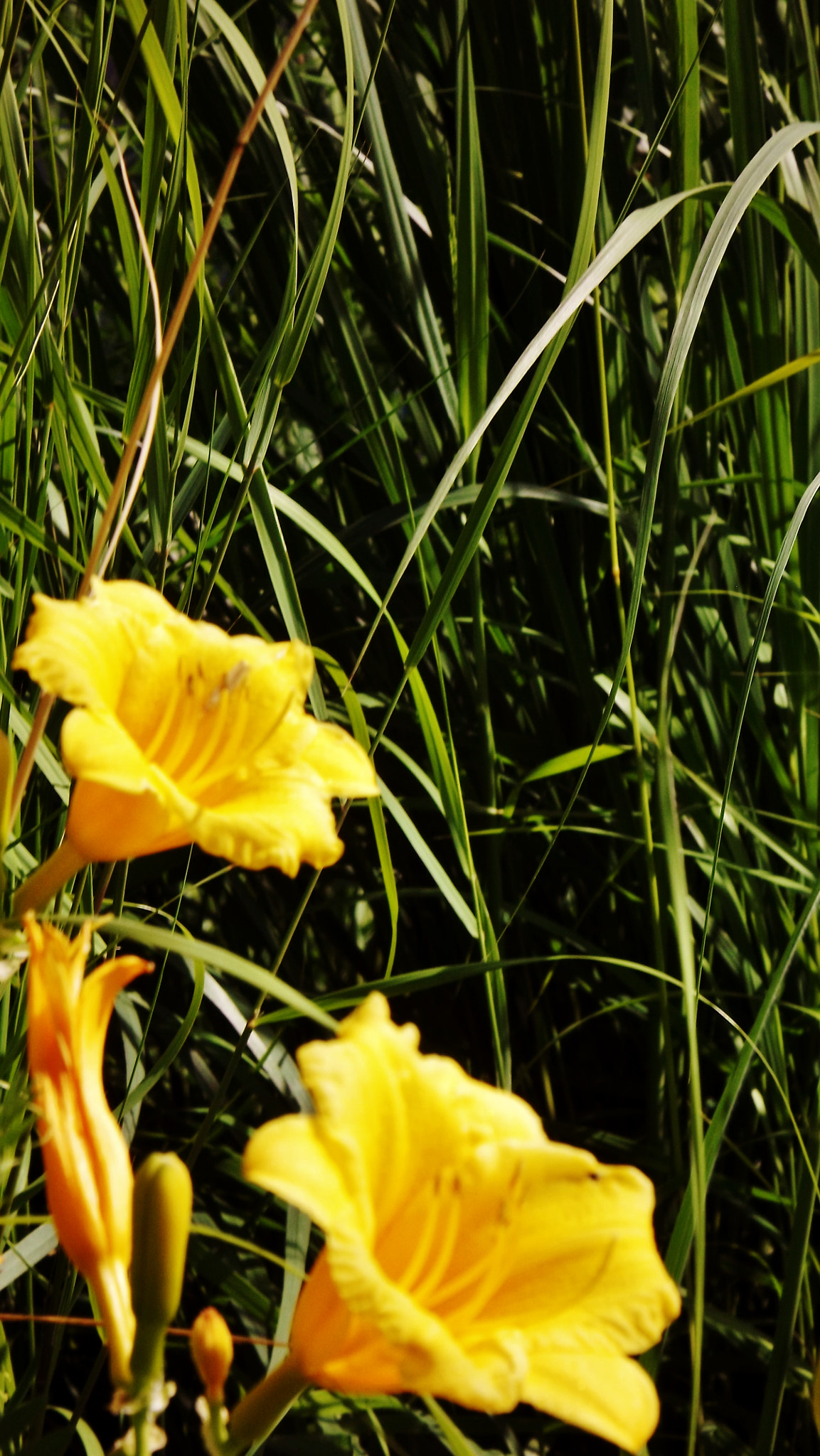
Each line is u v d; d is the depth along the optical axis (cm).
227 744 78
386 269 130
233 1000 115
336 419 120
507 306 131
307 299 88
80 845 75
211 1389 72
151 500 90
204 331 92
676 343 85
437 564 119
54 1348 87
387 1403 91
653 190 132
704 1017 123
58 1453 81
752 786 130
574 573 129
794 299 129
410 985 88
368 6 126
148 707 78
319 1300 72
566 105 121
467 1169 73
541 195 128
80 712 74
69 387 89
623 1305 73
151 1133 112
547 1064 131
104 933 90
